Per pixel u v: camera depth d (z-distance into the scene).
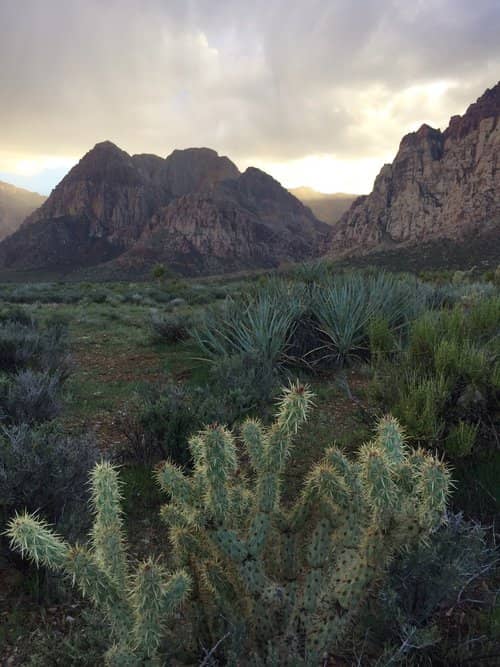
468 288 13.03
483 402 4.71
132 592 2.07
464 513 3.68
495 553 3.10
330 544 2.30
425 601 2.67
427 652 2.56
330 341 9.24
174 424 4.84
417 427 4.39
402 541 2.21
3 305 22.08
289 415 2.27
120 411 6.76
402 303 10.34
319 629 2.19
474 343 6.03
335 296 9.53
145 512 4.14
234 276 113.25
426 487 2.19
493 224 157.62
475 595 3.04
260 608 2.21
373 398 5.54
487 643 2.62
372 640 2.59
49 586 3.11
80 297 27.17
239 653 2.13
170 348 11.16
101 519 2.31
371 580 2.22
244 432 2.58
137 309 21.39
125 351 11.04
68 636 2.70
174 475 2.36
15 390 6.02
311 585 2.24
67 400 7.02
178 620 2.68
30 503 3.46
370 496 2.18
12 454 3.79
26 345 8.52
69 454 3.91
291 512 2.35
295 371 8.67
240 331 9.23
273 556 2.39
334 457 2.47
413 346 5.98
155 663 1.99
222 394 6.47
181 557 2.39
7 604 3.07
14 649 2.73
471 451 4.41
